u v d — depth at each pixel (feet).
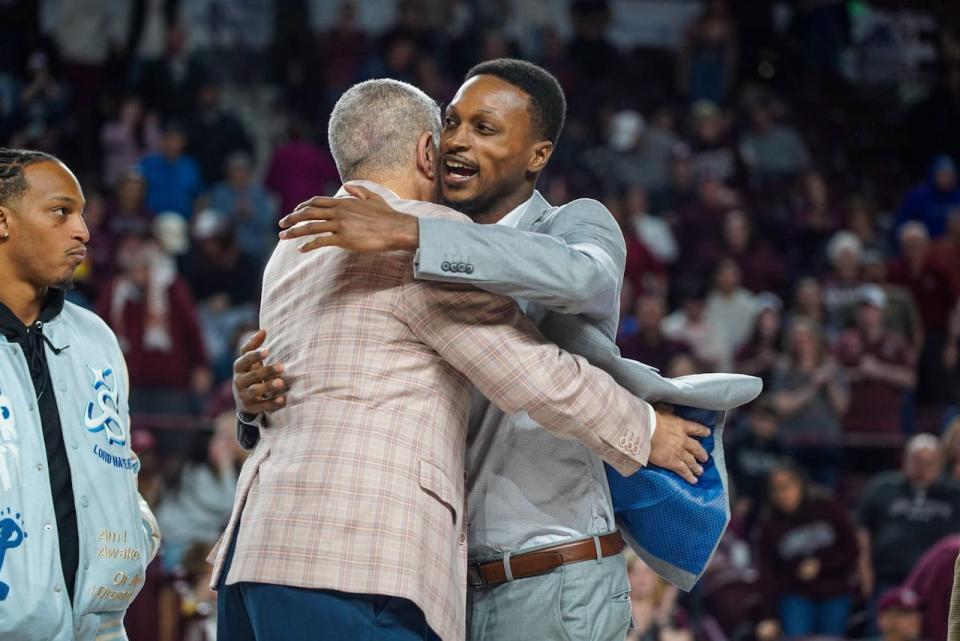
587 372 17.62
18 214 18.76
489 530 18.85
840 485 57.67
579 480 18.97
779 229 84.94
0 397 18.06
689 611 45.57
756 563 49.73
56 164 19.21
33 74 78.84
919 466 50.21
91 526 18.60
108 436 19.19
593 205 18.99
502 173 19.16
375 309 17.40
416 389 17.34
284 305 18.26
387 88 18.54
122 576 18.97
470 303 17.30
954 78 106.01
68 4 84.99
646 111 94.43
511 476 18.89
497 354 17.21
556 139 19.72
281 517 16.98
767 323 65.05
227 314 63.87
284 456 17.33
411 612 16.99
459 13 92.32
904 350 64.08
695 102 96.22
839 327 69.31
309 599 16.76
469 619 19.12
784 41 102.32
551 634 18.62
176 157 73.77
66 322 19.44
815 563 47.91
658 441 18.71
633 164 84.07
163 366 54.70
